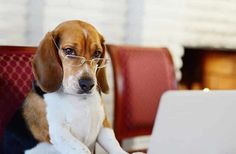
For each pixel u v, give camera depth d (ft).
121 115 5.43
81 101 3.59
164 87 5.85
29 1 6.37
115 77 5.41
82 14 6.95
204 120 2.55
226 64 9.53
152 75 5.74
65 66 3.63
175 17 7.98
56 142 3.49
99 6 7.20
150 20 7.57
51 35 3.72
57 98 3.59
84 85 3.51
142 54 5.71
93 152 3.91
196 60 8.84
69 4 6.75
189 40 8.52
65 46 3.60
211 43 9.05
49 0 6.52
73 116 3.56
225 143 2.59
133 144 7.52
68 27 3.67
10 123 4.03
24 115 3.82
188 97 2.55
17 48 4.61
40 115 3.62
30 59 4.64
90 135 3.69
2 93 4.44
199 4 8.61
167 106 2.55
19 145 3.83
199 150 2.56
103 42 3.91
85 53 3.62
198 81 8.96
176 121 2.54
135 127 5.57
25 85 4.58
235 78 9.75
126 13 7.64
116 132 5.41
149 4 7.50
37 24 6.46
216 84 9.35
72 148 3.41
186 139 2.55
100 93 3.89
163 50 6.01
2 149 4.32
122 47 5.59
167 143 2.56
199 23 8.70
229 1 9.28
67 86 3.58
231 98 2.59
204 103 2.55
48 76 3.64
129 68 5.51
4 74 4.49
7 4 6.16
